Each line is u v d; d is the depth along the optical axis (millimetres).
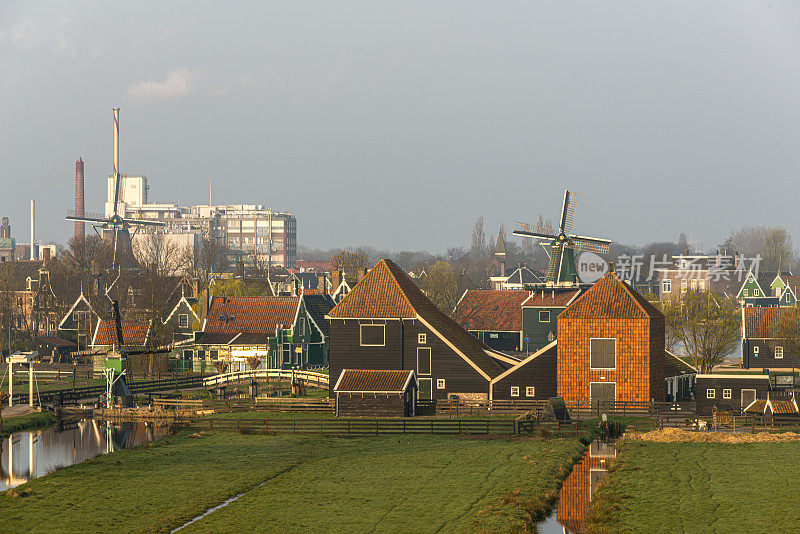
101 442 126312
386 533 79062
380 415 140625
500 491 92750
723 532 77938
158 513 85250
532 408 144125
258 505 87625
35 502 88500
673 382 161875
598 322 150875
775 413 130250
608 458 111062
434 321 159625
